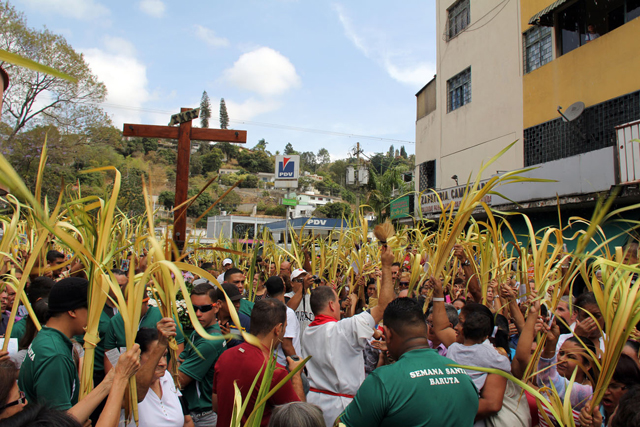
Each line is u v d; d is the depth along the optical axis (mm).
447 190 13477
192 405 3189
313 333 3029
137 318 1896
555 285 2883
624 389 2314
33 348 2215
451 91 16031
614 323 2047
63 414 1516
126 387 1965
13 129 13961
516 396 2629
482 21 14258
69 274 4113
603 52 10086
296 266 6262
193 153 102062
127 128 7051
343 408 2775
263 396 1814
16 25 15211
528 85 12289
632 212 8234
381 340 3664
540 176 10102
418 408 1998
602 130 10070
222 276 6180
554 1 11461
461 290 4770
